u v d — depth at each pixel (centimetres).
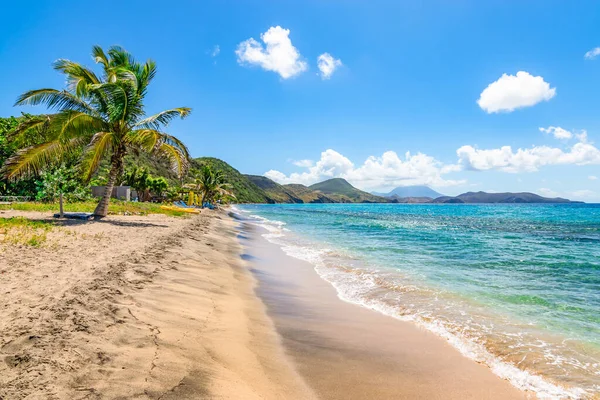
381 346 564
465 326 658
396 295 874
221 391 362
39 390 302
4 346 368
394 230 2955
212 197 7206
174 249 1173
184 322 550
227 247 1619
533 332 628
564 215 7081
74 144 1784
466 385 447
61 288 583
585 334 619
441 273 1144
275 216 5794
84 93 1806
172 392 338
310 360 505
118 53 1905
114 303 557
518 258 1496
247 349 510
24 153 1620
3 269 680
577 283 1014
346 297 861
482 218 5775
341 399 403
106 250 978
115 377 345
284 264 1306
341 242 2023
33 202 2628
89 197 3123
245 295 837
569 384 452
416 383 449
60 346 384
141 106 1897
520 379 465
